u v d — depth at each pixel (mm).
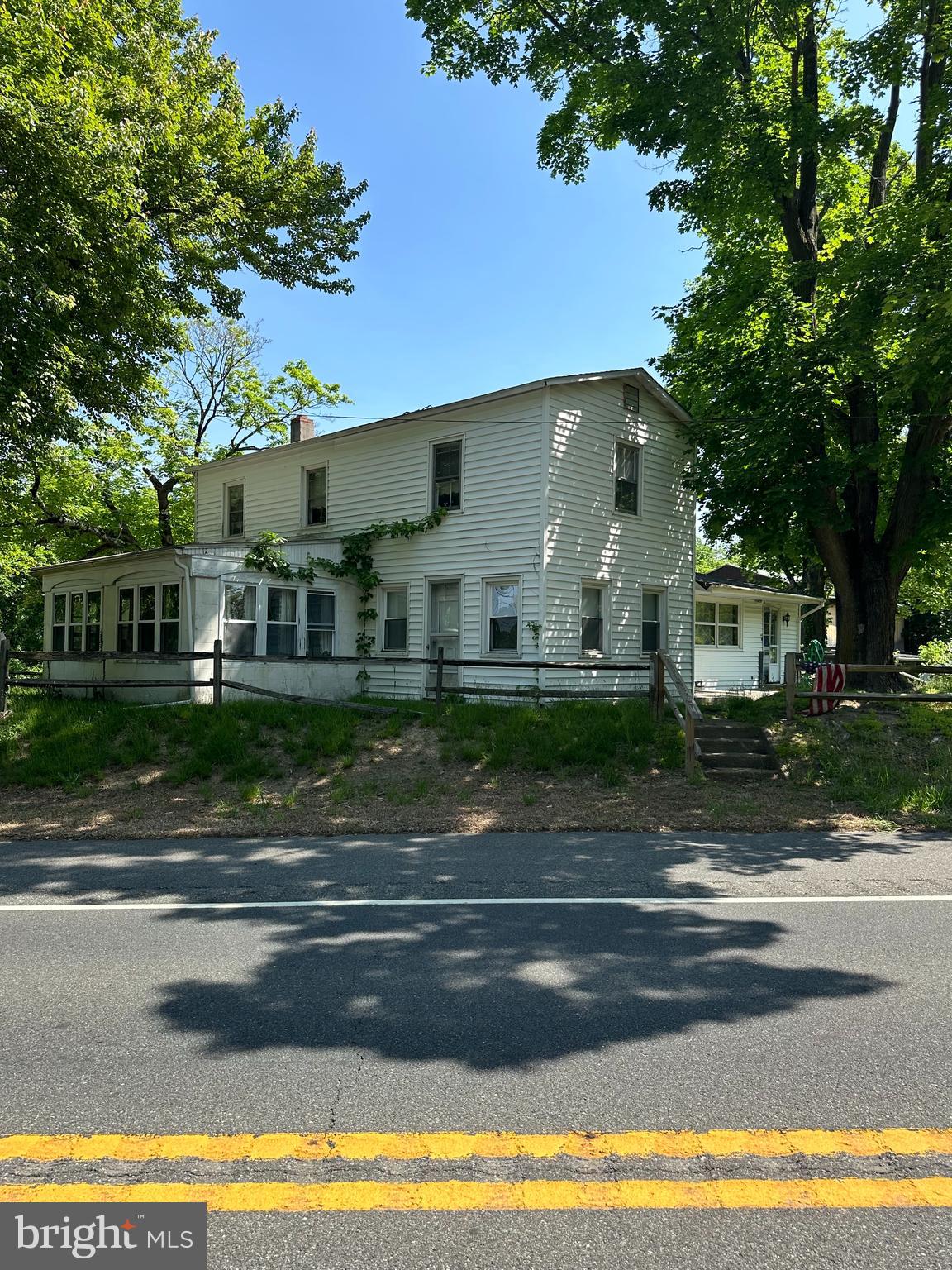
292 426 22859
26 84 10602
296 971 4418
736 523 16188
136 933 5031
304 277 17344
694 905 5594
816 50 15883
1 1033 3676
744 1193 2582
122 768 10680
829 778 10266
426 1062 3400
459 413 16859
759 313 15758
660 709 12016
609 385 16906
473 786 9844
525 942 4859
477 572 16438
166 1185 2617
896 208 12602
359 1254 2328
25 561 31125
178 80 15430
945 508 14016
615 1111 3025
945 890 5977
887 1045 3549
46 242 10805
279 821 8430
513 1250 2346
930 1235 2410
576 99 16312
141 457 26984
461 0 16016
